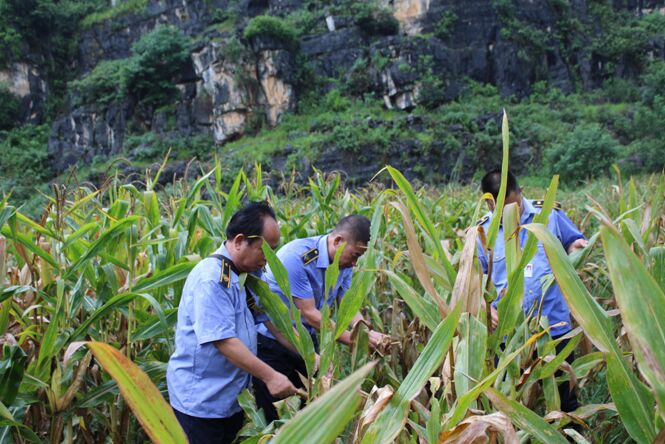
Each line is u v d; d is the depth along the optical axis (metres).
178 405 2.59
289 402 2.27
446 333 1.32
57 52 58.34
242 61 45.78
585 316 1.32
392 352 2.75
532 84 48.47
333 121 42.91
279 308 2.18
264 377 2.43
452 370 1.73
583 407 2.13
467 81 47.34
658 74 42.94
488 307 1.86
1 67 53.88
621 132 41.38
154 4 56.97
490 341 1.82
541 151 39.16
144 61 47.94
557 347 3.16
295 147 40.56
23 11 55.88
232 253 2.57
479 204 1.92
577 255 2.42
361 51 48.19
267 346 3.28
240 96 45.53
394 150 40.16
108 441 3.11
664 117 33.81
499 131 41.12
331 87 48.06
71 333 2.65
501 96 47.41
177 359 2.62
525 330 2.09
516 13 49.62
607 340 1.32
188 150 45.47
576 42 50.75
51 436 2.53
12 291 2.41
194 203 3.45
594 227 6.39
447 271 1.96
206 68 46.72
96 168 45.62
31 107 55.03
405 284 1.89
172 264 3.11
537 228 1.37
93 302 2.98
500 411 1.52
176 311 2.84
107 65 52.06
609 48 50.72
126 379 0.97
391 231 5.07
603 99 47.56
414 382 1.34
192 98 47.72
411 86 45.59
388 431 1.31
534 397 2.24
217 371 2.57
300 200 5.55
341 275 3.15
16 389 2.25
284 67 46.41
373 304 3.57
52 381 2.47
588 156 32.09
